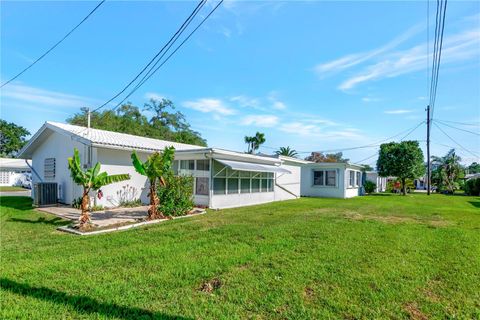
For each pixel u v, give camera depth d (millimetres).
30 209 14766
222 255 6730
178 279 5219
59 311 4012
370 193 37750
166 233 9164
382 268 5953
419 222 11930
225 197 17391
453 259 6637
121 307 4148
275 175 23219
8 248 7246
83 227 9664
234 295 4586
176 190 13188
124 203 16516
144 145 17625
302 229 9945
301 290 4816
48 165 18359
